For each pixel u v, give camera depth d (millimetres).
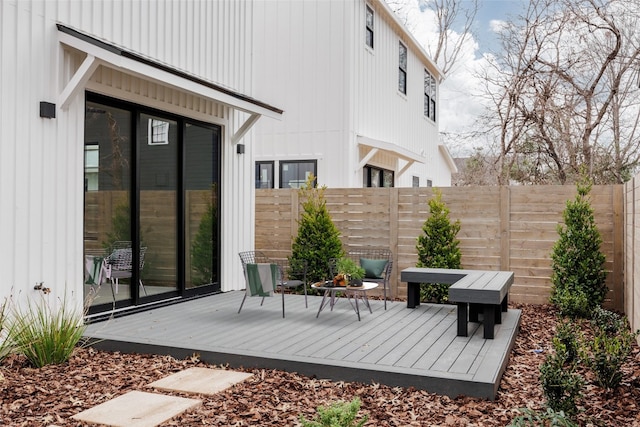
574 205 7961
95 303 6586
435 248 8648
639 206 5871
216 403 4160
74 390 4387
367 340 5738
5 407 3975
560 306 7730
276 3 11906
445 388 4430
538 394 4484
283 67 11859
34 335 5016
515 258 8656
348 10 11305
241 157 9375
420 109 16703
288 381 4723
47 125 5773
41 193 5723
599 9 12102
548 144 13062
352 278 7047
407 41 15242
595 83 12578
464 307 5922
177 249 8047
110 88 6590
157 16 7344
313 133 11594
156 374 4895
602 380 4543
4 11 5312
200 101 8281
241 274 9414
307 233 9312
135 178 7113
